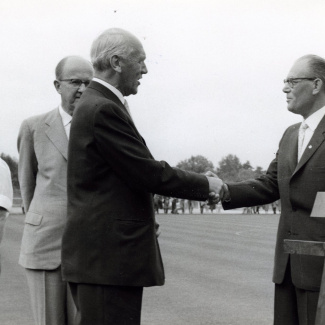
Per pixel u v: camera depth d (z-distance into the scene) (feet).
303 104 14.34
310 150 13.93
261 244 58.59
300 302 13.97
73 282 12.69
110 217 12.60
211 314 24.76
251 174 200.13
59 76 16.96
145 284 12.71
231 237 68.95
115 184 12.74
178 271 37.63
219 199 14.94
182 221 117.19
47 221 16.58
